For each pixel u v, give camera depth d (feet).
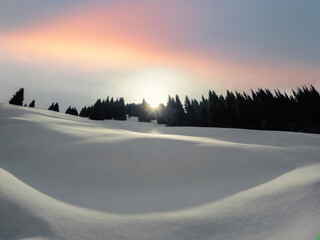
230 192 23.12
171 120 199.21
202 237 14.85
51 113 124.57
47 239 14.21
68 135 48.78
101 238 14.78
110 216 18.44
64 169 29.76
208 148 38.60
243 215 17.13
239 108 164.96
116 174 28.68
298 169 27.78
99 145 39.78
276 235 13.87
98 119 177.27
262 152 36.09
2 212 16.24
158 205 21.13
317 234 13.00
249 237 14.24
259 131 81.71
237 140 62.18
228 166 30.83
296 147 46.29
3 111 86.69
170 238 14.84
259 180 25.95
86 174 28.45
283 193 19.60
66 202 20.98
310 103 155.53
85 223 16.70
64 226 15.85
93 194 23.80
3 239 14.40
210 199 21.83
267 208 17.57
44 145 40.24
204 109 177.68
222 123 159.53
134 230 15.96
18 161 32.65
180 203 21.44
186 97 196.85
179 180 27.45
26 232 14.96
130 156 34.30
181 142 43.09
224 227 15.79
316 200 17.12
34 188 23.27
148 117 233.14
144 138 46.80
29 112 95.71
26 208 17.15
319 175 22.79
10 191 18.98
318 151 38.40
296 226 14.34
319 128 135.64
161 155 34.94
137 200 22.45
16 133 48.29
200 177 28.04
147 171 29.66
